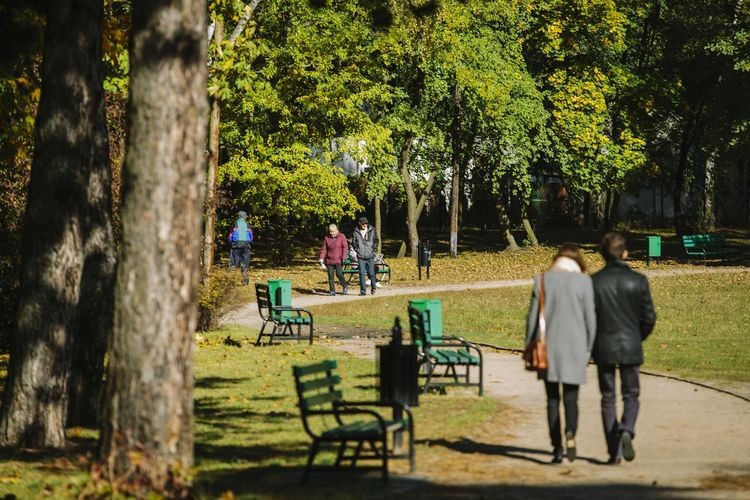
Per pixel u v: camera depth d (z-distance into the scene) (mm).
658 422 12773
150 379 8555
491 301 32062
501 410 13758
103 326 13375
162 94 8547
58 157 11938
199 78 8703
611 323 10445
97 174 13203
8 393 12078
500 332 24906
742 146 46156
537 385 16125
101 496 8336
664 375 17172
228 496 8383
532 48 49531
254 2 24000
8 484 9703
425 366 17641
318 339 23078
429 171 49062
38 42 14094
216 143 26516
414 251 49156
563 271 10477
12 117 17125
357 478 9445
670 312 28781
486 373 17578
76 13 11914
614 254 10727
